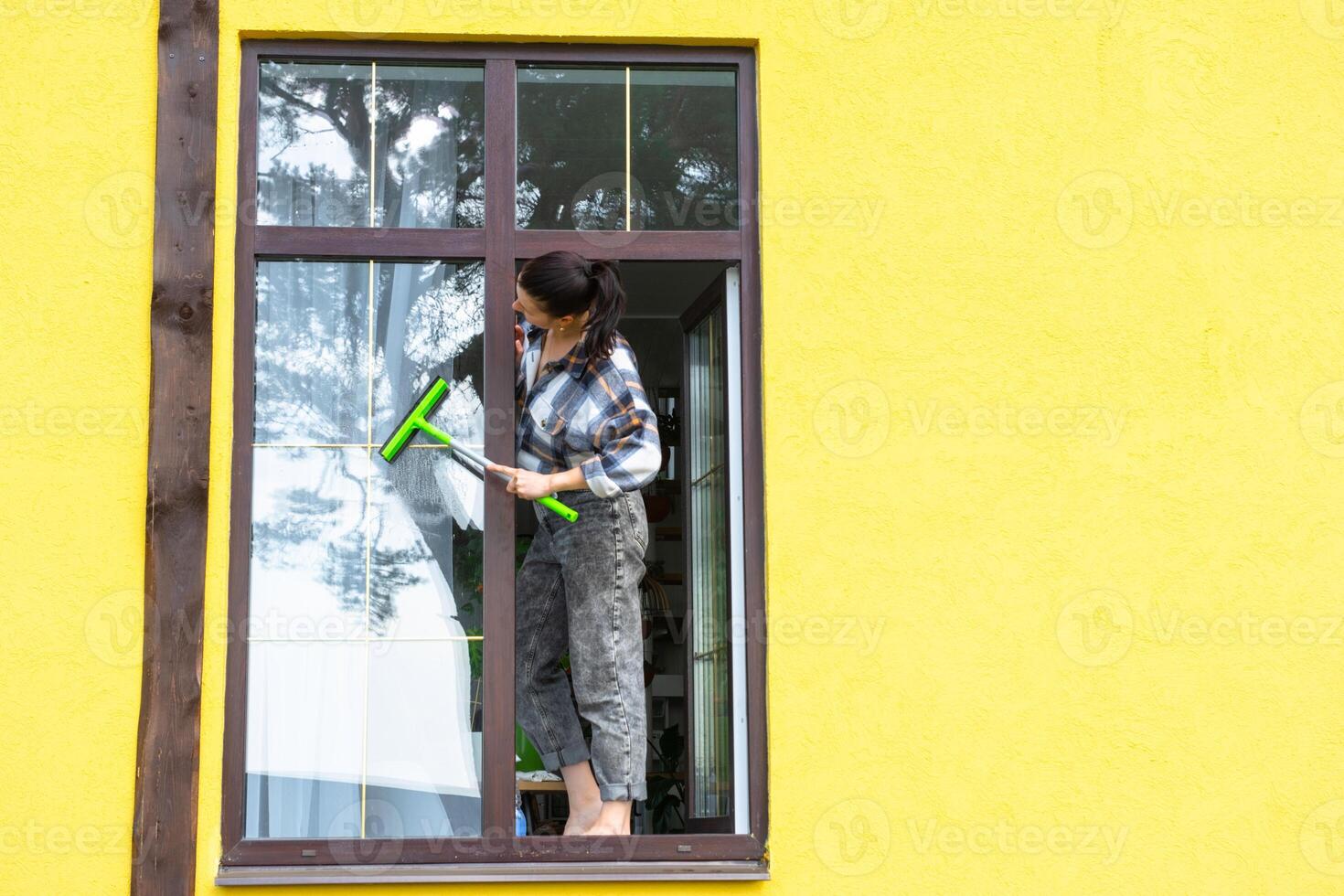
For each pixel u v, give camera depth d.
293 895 3.11
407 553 3.32
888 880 3.22
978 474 3.38
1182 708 3.34
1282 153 3.55
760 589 3.34
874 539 3.33
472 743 3.28
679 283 4.91
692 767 3.69
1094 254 3.47
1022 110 3.50
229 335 3.27
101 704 3.13
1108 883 3.27
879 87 3.47
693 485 3.78
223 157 3.32
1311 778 3.34
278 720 3.23
